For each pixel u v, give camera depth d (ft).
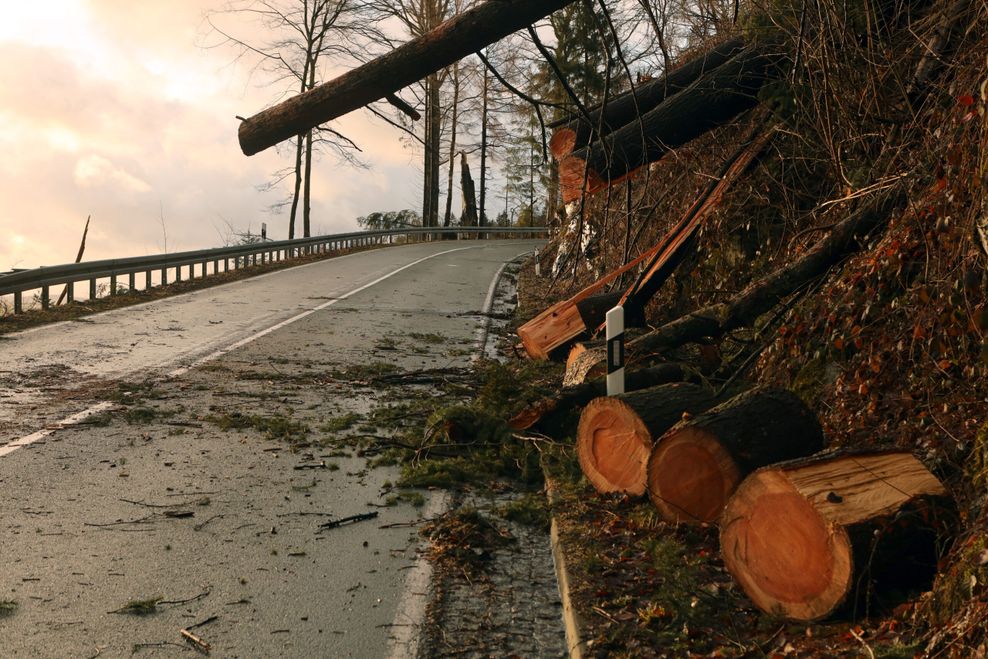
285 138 25.02
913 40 27.78
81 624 13.15
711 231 34.17
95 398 29.19
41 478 20.42
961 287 16.25
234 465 22.27
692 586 14.33
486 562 16.37
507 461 22.99
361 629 13.35
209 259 78.79
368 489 20.80
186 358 37.29
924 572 13.02
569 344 35.76
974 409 16.55
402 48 23.22
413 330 48.83
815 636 12.43
